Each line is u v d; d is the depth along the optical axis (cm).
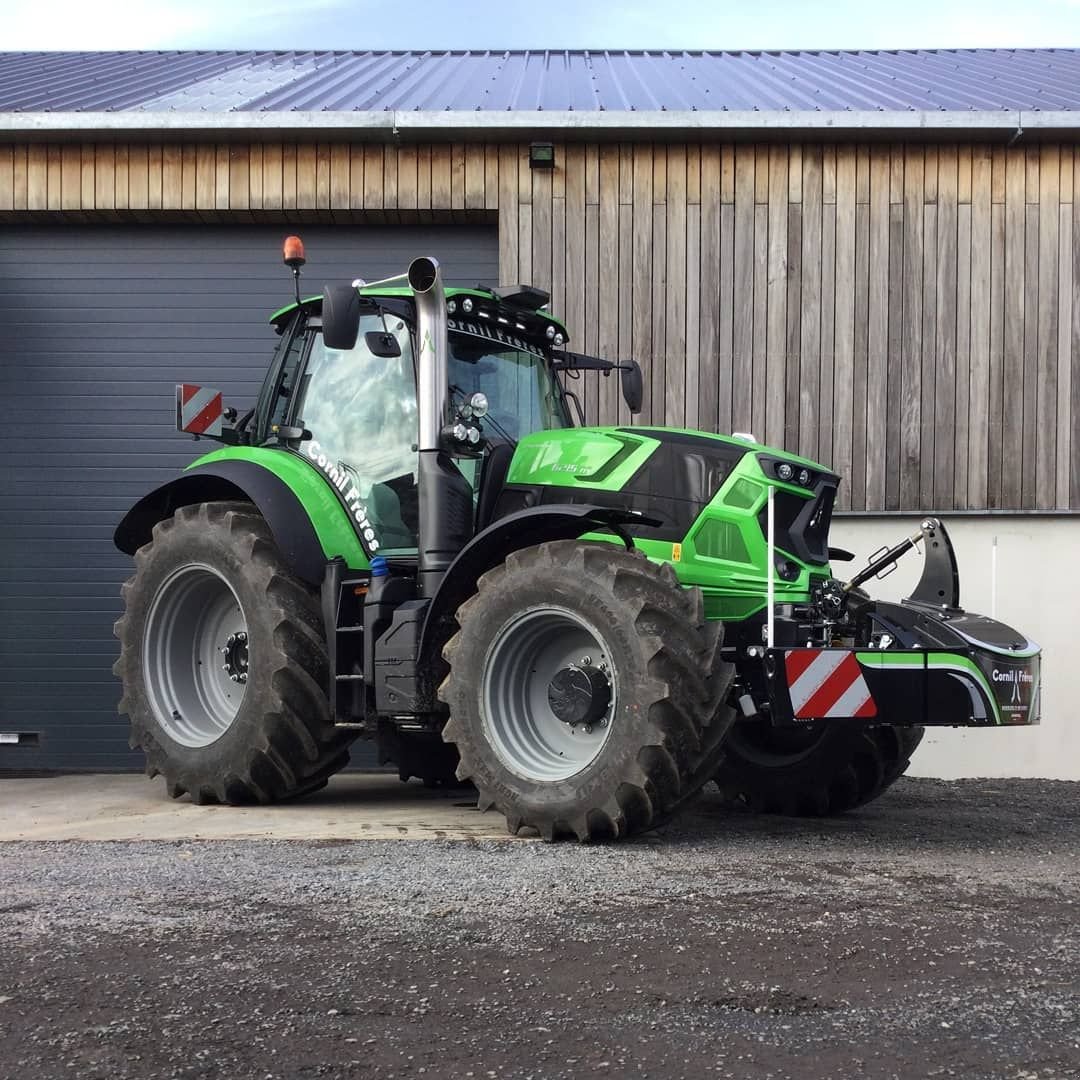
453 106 793
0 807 557
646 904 329
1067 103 788
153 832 464
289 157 789
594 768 420
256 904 327
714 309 778
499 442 534
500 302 557
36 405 814
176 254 818
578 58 1064
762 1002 249
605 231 782
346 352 559
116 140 791
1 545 808
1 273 820
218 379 814
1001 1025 237
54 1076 210
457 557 471
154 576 570
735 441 496
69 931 299
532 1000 249
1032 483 763
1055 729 748
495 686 452
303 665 525
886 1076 211
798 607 466
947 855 425
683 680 416
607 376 776
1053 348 766
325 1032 230
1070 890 362
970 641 427
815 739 543
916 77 937
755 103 803
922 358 770
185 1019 237
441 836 446
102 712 798
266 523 552
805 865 395
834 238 776
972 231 771
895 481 767
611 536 488
